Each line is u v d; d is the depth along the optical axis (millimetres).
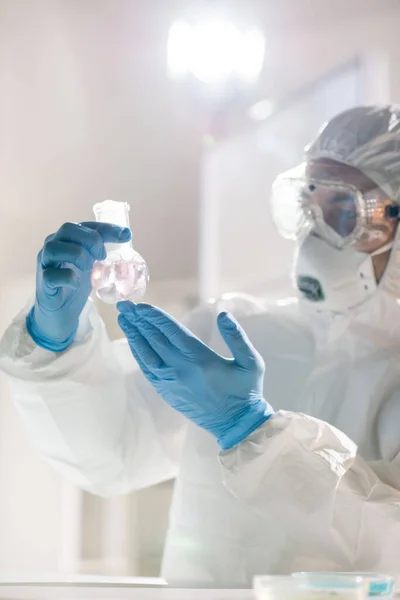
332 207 1646
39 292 1372
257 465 1354
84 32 2926
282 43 2797
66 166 2875
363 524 1368
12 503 2705
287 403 1712
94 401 1576
